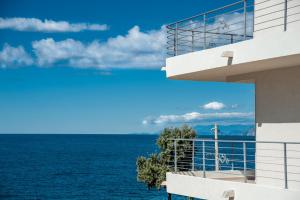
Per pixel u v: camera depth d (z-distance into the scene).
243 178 19.08
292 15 15.84
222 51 16.45
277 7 16.34
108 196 60.97
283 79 16.38
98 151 137.12
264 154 17.00
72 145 175.12
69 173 83.06
